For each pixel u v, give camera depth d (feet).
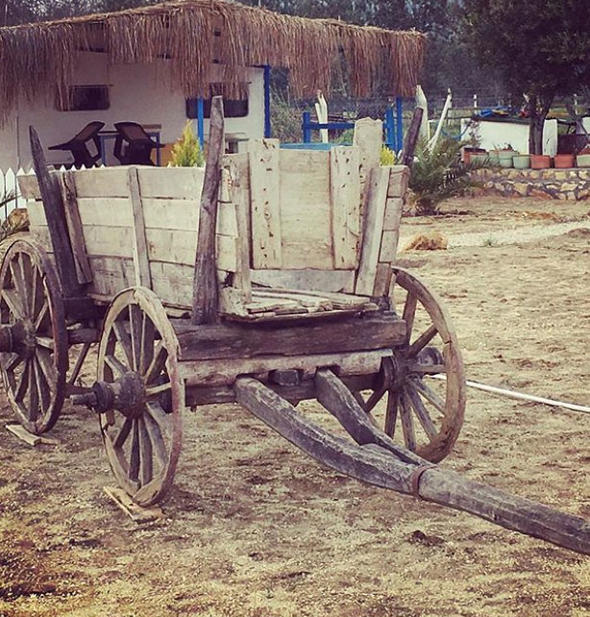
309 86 69.72
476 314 38.55
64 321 22.29
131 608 14.99
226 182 17.49
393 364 20.35
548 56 90.58
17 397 24.49
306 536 17.72
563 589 15.55
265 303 17.92
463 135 110.52
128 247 20.79
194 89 64.90
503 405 26.30
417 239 57.06
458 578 15.96
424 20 213.46
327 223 19.01
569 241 59.21
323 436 16.60
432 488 14.23
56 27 65.46
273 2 204.85
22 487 20.42
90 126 72.90
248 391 18.11
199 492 19.94
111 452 20.01
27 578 16.10
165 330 17.69
